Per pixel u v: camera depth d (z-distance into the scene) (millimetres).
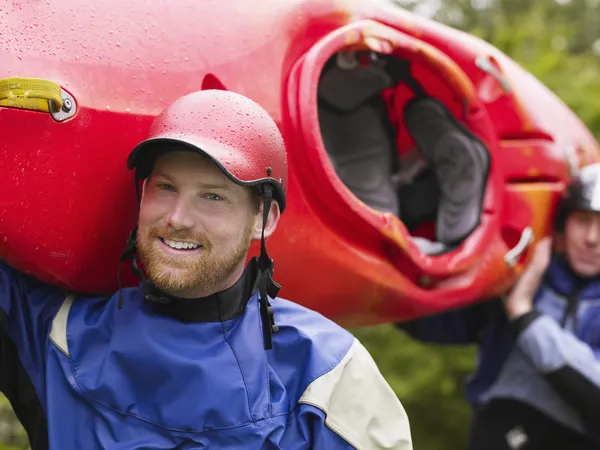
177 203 1505
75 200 1646
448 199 2574
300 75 2018
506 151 2670
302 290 2119
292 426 1593
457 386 6301
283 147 1614
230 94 1585
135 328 1565
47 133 1589
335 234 2121
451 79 2432
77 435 1563
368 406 1659
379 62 2455
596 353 2928
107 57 1685
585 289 2979
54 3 1657
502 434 3002
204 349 1554
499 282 2619
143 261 1543
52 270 1681
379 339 6352
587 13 10336
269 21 2004
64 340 1613
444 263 2379
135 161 1545
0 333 1660
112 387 1549
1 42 1559
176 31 1813
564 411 2904
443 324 3314
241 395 1546
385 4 2395
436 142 2582
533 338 2818
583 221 2863
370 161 2543
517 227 2664
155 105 1733
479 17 8734
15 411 1703
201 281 1521
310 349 1633
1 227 1593
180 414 1529
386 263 2250
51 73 1597
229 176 1481
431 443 6367
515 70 2785
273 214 1642
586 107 6258
